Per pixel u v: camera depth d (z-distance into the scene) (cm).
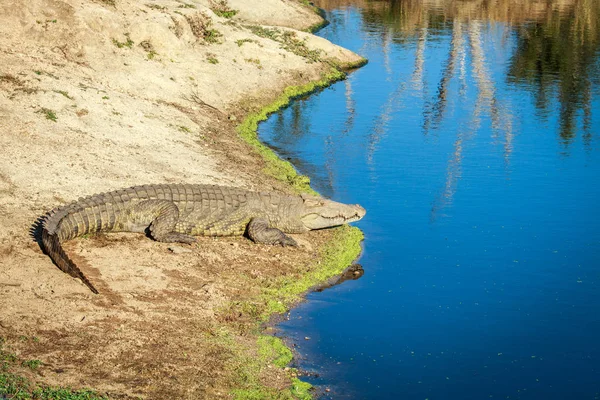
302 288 1288
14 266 1152
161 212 1340
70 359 954
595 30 3797
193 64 2355
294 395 984
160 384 937
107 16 2233
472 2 4544
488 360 1108
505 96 2641
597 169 1936
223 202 1403
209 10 2753
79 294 1112
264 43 2770
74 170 1507
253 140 2041
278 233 1422
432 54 3309
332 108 2467
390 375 1061
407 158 1998
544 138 2184
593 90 2731
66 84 1877
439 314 1230
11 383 862
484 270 1386
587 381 1062
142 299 1139
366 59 3197
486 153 2052
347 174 1864
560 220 1611
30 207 1335
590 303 1273
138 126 1825
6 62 1877
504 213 1644
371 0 4716
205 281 1238
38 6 2088
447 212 1645
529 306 1261
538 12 4253
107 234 1320
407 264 1405
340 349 1120
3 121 1614
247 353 1062
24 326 1005
